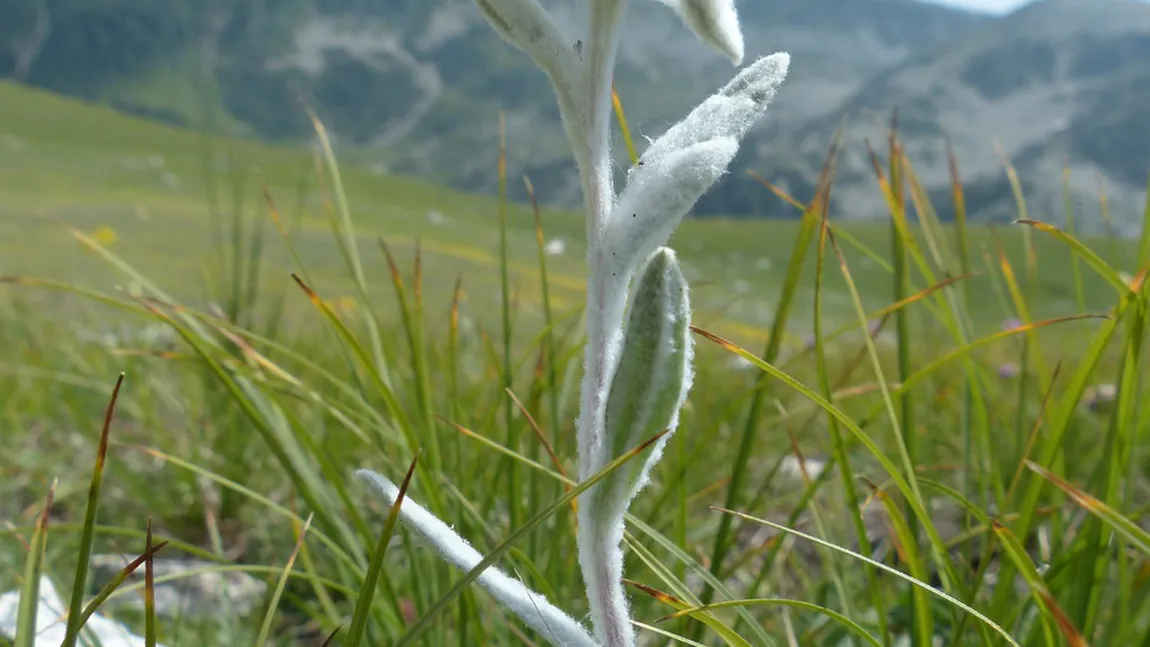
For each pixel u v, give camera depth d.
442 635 0.17
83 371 0.39
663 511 0.23
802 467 0.18
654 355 0.11
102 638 0.18
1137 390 0.16
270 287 0.60
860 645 0.17
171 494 0.29
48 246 1.00
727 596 0.15
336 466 0.25
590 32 0.11
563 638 0.11
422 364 0.19
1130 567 0.18
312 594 0.24
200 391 0.33
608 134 0.11
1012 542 0.13
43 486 0.28
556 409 0.20
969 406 0.19
